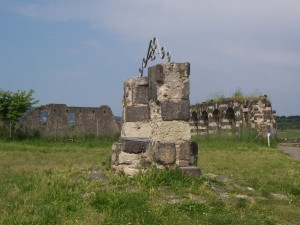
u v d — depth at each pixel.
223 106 29.89
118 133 31.41
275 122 28.09
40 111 30.86
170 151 8.24
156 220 5.66
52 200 6.71
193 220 5.77
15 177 9.56
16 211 6.20
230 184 8.41
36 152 17.80
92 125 33.38
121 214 5.91
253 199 7.45
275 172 11.56
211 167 12.10
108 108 34.34
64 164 12.59
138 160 8.95
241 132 25.53
